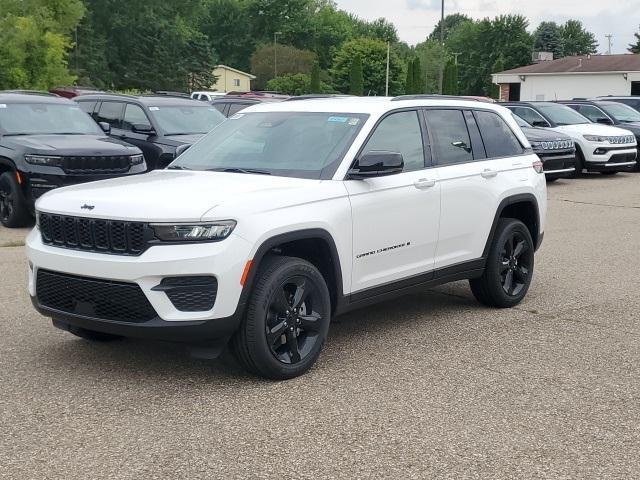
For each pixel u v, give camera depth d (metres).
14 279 8.16
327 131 5.99
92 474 3.87
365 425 4.49
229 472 3.90
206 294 4.79
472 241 6.75
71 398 4.88
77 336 6.05
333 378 5.28
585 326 6.66
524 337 6.31
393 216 5.91
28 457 4.06
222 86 92.88
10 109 12.34
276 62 91.75
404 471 3.92
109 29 73.06
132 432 4.38
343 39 115.88
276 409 4.71
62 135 12.20
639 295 7.82
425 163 6.36
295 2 110.62
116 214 4.84
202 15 100.25
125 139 14.28
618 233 11.66
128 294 4.79
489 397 4.96
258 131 6.30
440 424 4.52
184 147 7.32
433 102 6.70
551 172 17.52
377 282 5.88
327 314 5.42
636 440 4.33
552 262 9.48
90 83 66.56
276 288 5.04
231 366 5.51
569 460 4.07
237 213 4.87
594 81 50.41
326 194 5.43
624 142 19.22
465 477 3.87
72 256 4.98
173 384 5.14
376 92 87.31
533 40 100.19
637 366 5.61
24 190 11.32
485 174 6.82
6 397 4.90
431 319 6.86
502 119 7.41
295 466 3.97
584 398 4.96
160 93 17.62
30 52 32.16
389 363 5.61
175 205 4.83
